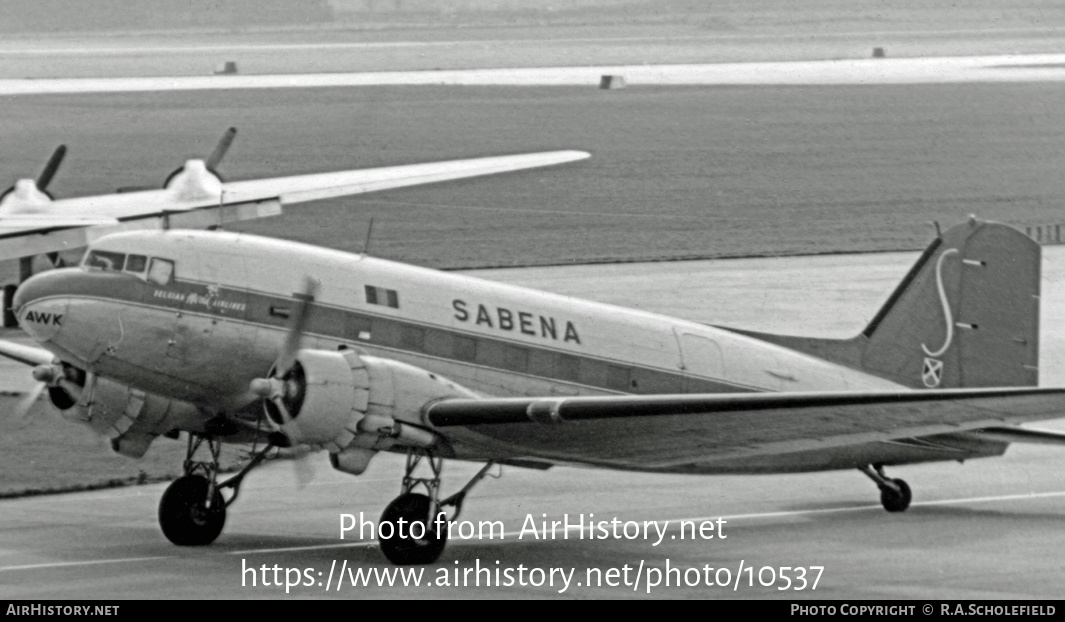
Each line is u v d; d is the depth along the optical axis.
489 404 42.25
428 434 43.12
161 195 100.12
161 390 44.66
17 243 80.69
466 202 156.12
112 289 43.25
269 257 45.78
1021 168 180.50
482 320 48.19
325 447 41.78
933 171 178.25
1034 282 55.25
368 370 42.19
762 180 171.12
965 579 42.19
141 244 44.28
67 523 49.72
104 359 43.31
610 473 60.31
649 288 108.69
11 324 92.12
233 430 46.53
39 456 61.38
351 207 152.25
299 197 101.75
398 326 46.56
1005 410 41.31
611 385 50.41
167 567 42.53
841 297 105.56
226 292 44.62
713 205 154.50
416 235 136.00
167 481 57.91
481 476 45.69
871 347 55.50
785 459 51.34
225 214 97.50
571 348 49.69
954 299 55.16
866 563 44.38
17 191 94.00
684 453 46.06
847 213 150.75
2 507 52.66
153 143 193.75
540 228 139.88
